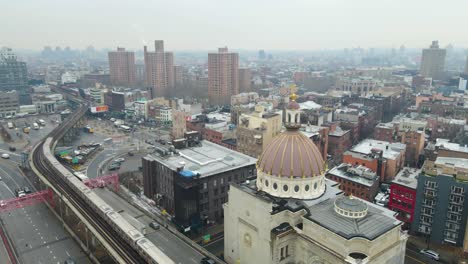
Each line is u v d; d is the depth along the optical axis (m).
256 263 81.19
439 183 100.88
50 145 174.25
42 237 106.44
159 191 126.44
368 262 65.75
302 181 80.00
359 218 71.19
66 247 100.75
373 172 131.50
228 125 197.12
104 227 90.12
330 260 69.88
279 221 77.31
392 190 113.69
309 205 78.88
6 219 118.25
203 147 142.00
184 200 108.31
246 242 83.81
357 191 123.38
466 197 97.12
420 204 105.44
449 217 100.81
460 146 154.50
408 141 170.50
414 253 99.81
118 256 77.00
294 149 81.19
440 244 103.00
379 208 79.81
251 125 158.25
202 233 110.31
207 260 87.25
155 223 108.31
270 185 82.31
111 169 165.62
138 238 81.19
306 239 73.56
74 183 118.12
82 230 107.44
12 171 164.88
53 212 123.00
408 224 111.25
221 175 115.38
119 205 124.50
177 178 110.44
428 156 161.75
